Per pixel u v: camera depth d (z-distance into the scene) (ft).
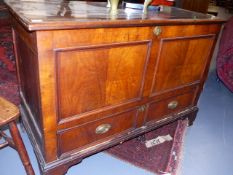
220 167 3.77
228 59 5.91
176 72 3.45
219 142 4.37
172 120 4.01
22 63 3.03
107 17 2.53
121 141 3.34
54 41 2.08
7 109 2.49
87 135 2.93
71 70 2.35
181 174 3.51
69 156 2.87
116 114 3.05
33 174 2.98
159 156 3.80
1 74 4.88
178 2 8.60
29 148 3.70
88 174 3.38
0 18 6.97
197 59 3.64
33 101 2.85
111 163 3.60
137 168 3.55
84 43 2.28
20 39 2.80
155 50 2.92
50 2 3.38
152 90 3.29
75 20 2.16
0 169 3.29
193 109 4.31
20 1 3.15
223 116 5.27
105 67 2.59
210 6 19.66
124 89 2.95
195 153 4.00
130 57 2.74
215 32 3.59
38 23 1.91
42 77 2.19
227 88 6.54
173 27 2.92
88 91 2.62
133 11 3.26
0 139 3.51
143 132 3.60
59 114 2.52
